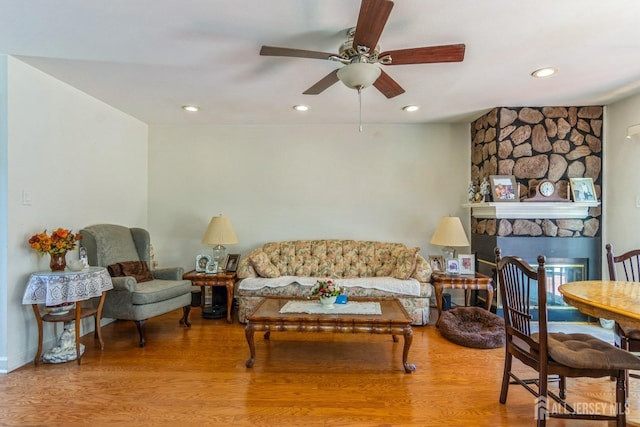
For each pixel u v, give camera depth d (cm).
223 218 404
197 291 439
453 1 177
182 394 226
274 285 363
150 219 454
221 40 222
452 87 306
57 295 254
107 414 203
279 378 248
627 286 213
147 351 296
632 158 333
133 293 306
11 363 256
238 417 201
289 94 328
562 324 364
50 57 251
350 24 201
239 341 321
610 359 173
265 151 452
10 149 255
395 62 203
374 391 231
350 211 449
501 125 369
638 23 198
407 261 376
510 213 369
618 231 350
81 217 332
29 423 194
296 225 452
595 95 331
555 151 370
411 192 445
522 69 265
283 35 214
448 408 211
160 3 181
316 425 194
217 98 342
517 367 265
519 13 188
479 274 377
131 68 269
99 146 358
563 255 367
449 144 441
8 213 254
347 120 425
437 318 386
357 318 262
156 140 452
